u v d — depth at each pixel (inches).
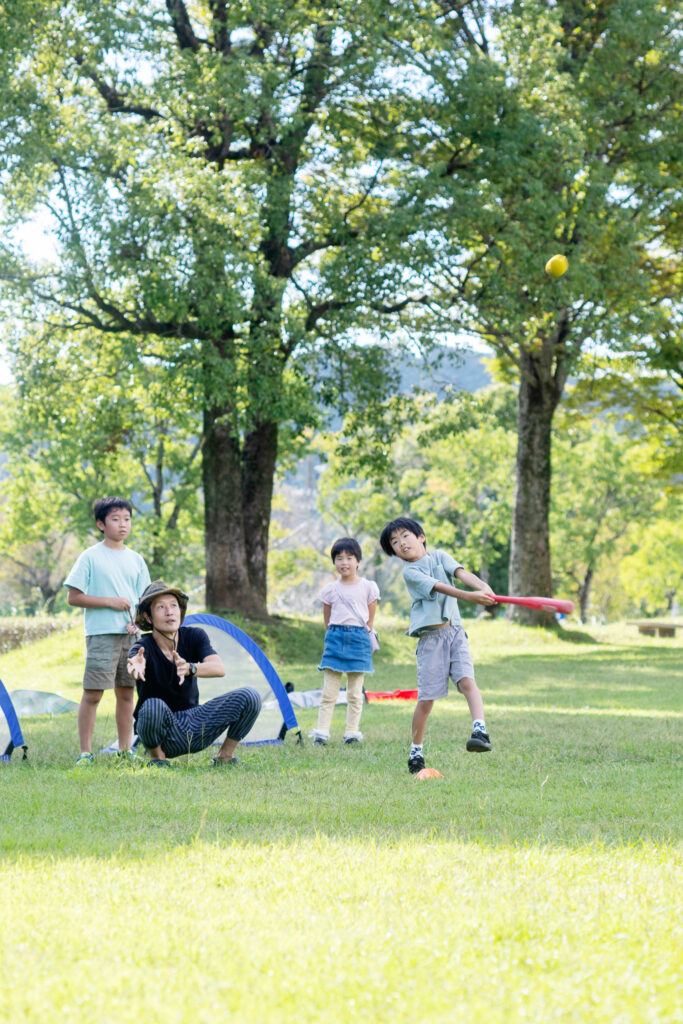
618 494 2389.3
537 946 123.8
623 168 992.2
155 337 980.6
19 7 692.7
